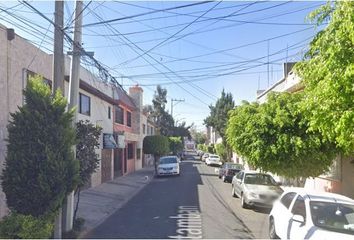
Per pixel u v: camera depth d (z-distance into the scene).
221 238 11.16
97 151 26.11
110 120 30.98
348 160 15.08
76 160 10.46
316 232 7.80
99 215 15.24
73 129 10.63
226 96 59.38
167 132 81.69
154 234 11.65
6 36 12.83
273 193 15.89
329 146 13.53
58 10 11.12
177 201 18.73
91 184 24.45
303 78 9.08
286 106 14.38
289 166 14.18
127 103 37.28
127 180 30.59
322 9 7.73
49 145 9.91
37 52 15.41
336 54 6.73
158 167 34.47
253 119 14.96
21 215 9.37
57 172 9.83
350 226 8.14
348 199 9.27
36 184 9.66
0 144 12.27
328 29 7.21
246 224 13.33
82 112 23.20
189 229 12.34
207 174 36.59
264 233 11.91
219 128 58.28
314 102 8.20
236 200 19.27
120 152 35.31
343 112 7.15
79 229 11.99
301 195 9.47
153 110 83.31
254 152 14.58
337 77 6.79
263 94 30.56
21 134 9.87
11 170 9.76
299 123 13.70
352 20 6.41
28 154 9.77
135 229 12.44
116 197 20.77
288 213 9.62
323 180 17.58
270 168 14.56
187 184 27.06
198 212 15.61
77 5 12.53
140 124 46.62
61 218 11.07
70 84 12.54
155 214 15.25
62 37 11.16
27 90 10.29
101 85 27.89
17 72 13.62
